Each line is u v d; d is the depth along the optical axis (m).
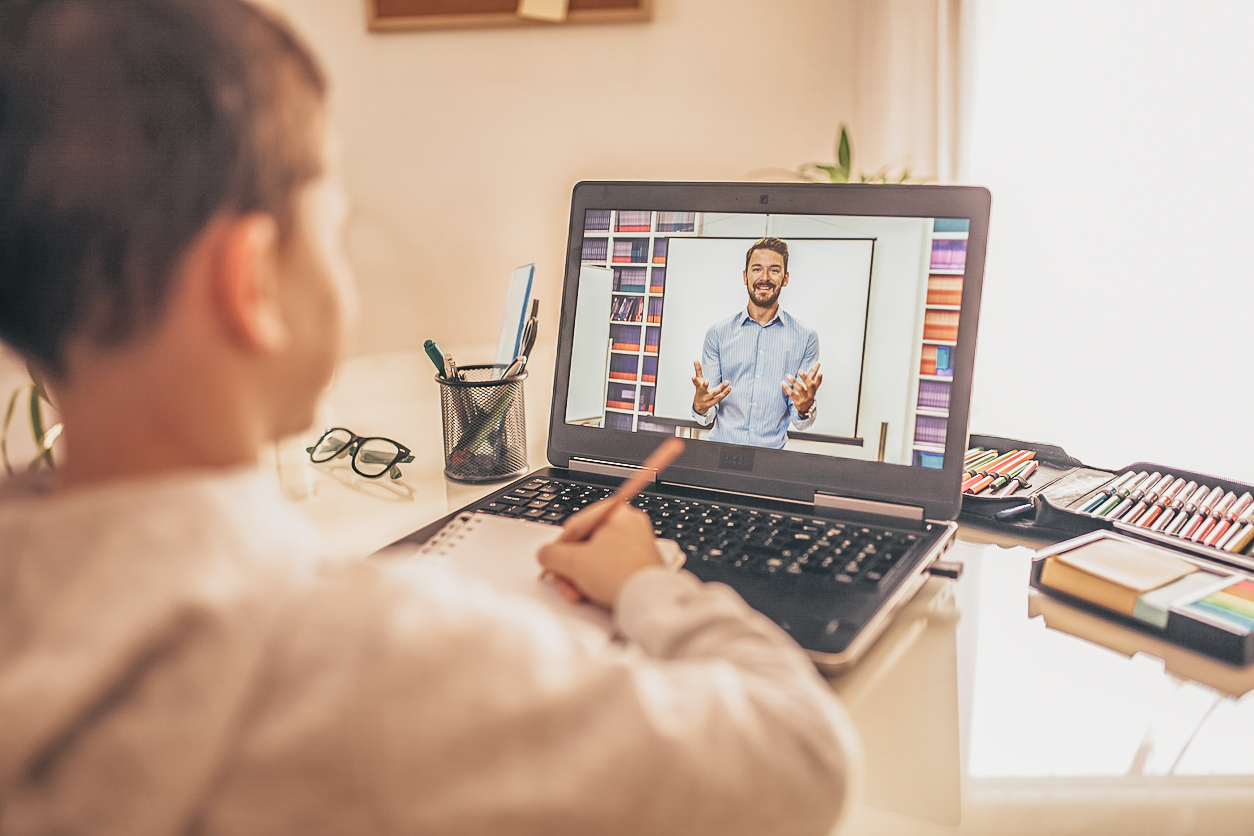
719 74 1.28
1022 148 1.24
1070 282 1.24
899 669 0.54
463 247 1.38
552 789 0.26
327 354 0.32
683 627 0.38
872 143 1.25
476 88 1.33
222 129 0.26
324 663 0.25
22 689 0.23
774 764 0.30
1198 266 1.15
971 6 1.20
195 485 0.27
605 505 0.57
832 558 0.63
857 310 0.76
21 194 0.25
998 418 1.33
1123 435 1.24
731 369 0.80
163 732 0.23
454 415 0.95
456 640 0.27
